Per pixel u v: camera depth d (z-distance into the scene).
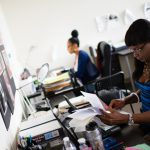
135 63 1.44
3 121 1.39
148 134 1.27
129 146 1.19
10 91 1.83
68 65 4.32
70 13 4.18
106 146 1.22
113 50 4.02
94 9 4.24
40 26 4.14
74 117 1.32
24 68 3.74
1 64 1.76
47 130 1.41
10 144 1.43
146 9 4.38
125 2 4.30
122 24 4.38
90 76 3.18
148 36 1.17
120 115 1.26
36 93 2.61
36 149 1.31
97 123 1.30
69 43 3.39
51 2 4.09
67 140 1.19
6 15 3.99
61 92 2.52
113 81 2.53
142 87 1.37
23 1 4.00
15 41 4.11
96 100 1.40
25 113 2.32
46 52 4.24
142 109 1.44
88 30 4.30
